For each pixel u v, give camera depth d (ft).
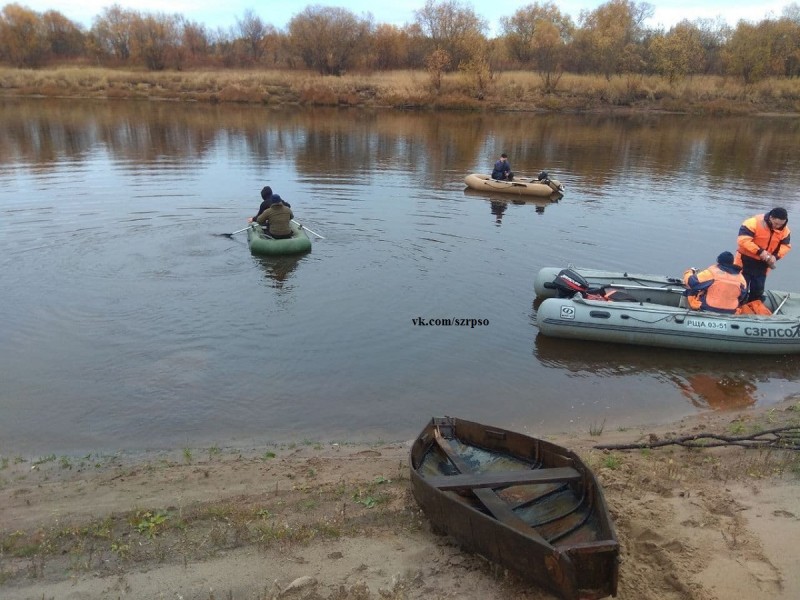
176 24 162.61
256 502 14.56
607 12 150.51
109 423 18.84
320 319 26.73
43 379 21.18
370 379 22.08
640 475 15.39
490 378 22.66
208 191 49.29
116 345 23.77
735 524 13.24
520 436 14.76
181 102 124.36
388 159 68.13
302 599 11.19
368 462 16.74
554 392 21.95
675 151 79.61
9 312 26.27
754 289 26.89
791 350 25.30
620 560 11.64
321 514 13.99
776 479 15.21
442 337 25.66
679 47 137.90
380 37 149.69
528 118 115.14
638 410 20.95
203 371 22.16
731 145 85.76
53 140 74.54
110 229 38.14
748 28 143.13
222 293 29.12
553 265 34.63
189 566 12.19
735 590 11.24
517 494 13.79
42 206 43.21
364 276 31.96
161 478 15.76
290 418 19.51
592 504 12.50
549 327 25.86
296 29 145.69
